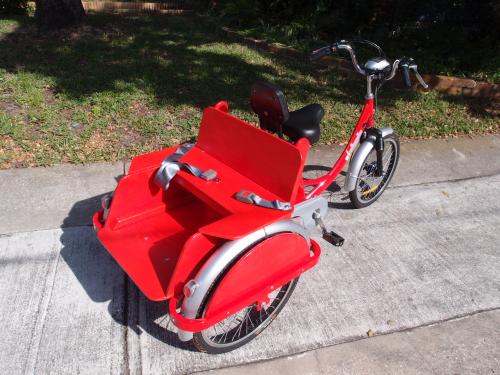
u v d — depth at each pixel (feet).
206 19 30.73
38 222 12.12
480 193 14.79
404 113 19.07
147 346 9.12
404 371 8.98
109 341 9.18
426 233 12.85
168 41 25.14
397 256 11.93
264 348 9.24
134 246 9.49
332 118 18.06
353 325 9.88
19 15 30.01
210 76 20.58
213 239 7.91
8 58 21.20
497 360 9.34
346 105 19.12
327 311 10.18
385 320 10.06
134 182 9.89
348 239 12.39
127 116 16.80
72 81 18.90
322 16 26.81
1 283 10.31
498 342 9.74
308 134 10.73
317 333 9.64
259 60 23.06
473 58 22.80
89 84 18.78
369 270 11.41
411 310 10.37
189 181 9.48
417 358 9.27
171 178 9.68
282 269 8.65
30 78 18.94
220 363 8.88
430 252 12.16
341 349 9.33
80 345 9.07
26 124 15.85
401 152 16.74
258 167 9.32
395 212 13.62
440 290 10.97
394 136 13.16
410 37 24.85
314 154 16.01
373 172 13.05
